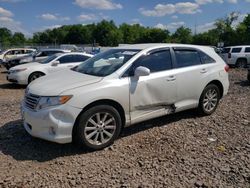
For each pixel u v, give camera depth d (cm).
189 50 632
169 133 562
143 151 483
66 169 425
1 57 2552
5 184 384
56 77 535
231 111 724
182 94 600
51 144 509
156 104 557
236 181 390
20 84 1235
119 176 404
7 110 754
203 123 623
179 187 376
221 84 684
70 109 456
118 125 504
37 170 422
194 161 446
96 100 476
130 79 519
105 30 11969
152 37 12156
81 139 469
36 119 466
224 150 486
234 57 2238
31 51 2680
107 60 561
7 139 532
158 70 564
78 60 1295
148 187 376
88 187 378
